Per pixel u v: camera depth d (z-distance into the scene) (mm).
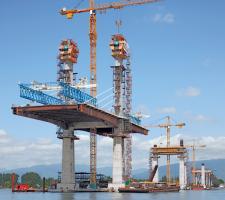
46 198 146750
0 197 157500
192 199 153375
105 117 188250
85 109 170125
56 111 172500
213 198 170875
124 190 195875
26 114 175375
